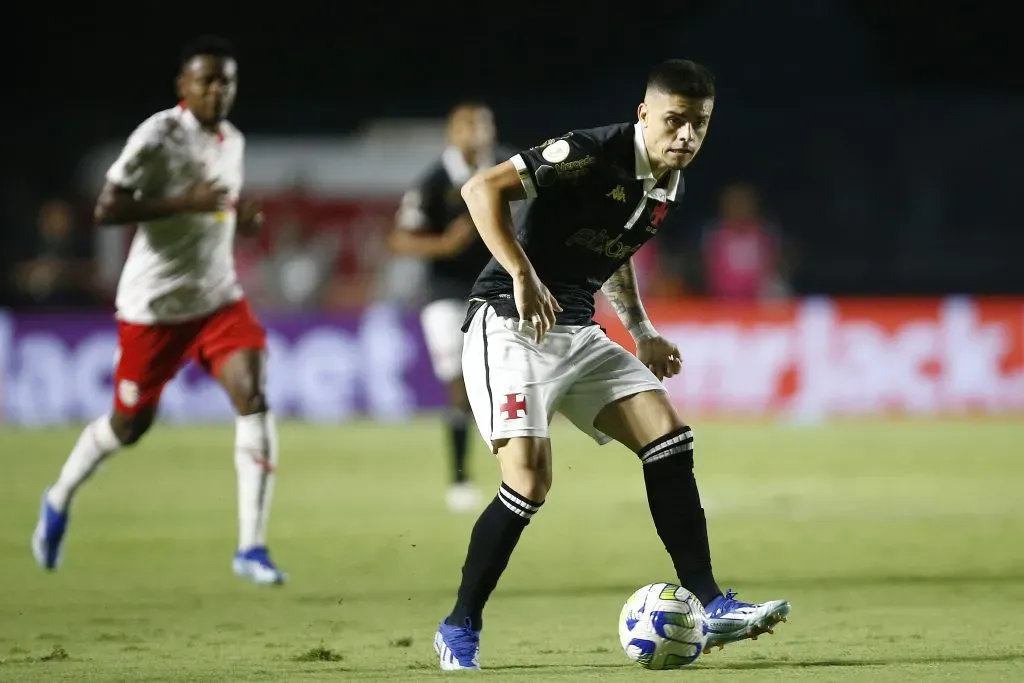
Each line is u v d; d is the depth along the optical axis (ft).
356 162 283.59
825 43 377.09
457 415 129.70
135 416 92.02
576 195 59.16
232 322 91.20
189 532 115.55
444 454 178.29
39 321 215.51
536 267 60.64
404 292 250.57
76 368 215.92
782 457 171.83
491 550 59.47
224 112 90.17
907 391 224.74
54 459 170.50
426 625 74.08
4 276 322.55
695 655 58.08
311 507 130.72
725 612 58.59
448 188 128.77
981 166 359.25
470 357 61.31
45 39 382.22
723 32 378.53
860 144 361.92
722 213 342.23
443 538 110.73
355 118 370.32
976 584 85.92
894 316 225.15
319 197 280.10
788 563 95.76
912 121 362.33
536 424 59.62
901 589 84.12
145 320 90.12
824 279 350.23
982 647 63.26
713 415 224.94
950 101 363.97
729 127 363.97
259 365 90.58
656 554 102.27
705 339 225.15
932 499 133.80
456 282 129.80
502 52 384.06
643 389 61.67
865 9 379.14
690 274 317.22
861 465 163.53
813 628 69.97
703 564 61.00
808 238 355.97
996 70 377.91
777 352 224.53
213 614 78.28
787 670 57.36
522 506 59.21
